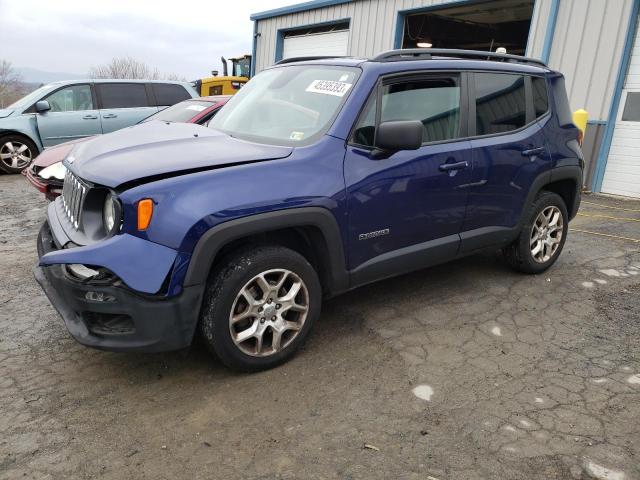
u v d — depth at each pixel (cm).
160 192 259
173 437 250
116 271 250
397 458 236
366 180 321
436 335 353
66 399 279
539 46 977
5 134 970
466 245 394
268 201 280
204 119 648
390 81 345
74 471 227
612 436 251
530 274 466
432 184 355
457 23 1498
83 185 289
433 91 367
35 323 368
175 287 260
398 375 304
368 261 337
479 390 290
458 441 247
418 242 363
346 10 1405
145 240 256
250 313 291
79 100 1014
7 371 306
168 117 694
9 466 229
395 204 338
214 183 270
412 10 1230
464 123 381
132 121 1045
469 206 386
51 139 994
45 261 255
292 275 303
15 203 755
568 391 290
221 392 286
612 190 906
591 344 345
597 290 437
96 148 325
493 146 392
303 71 380
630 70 863
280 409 272
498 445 245
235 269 280
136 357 321
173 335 268
